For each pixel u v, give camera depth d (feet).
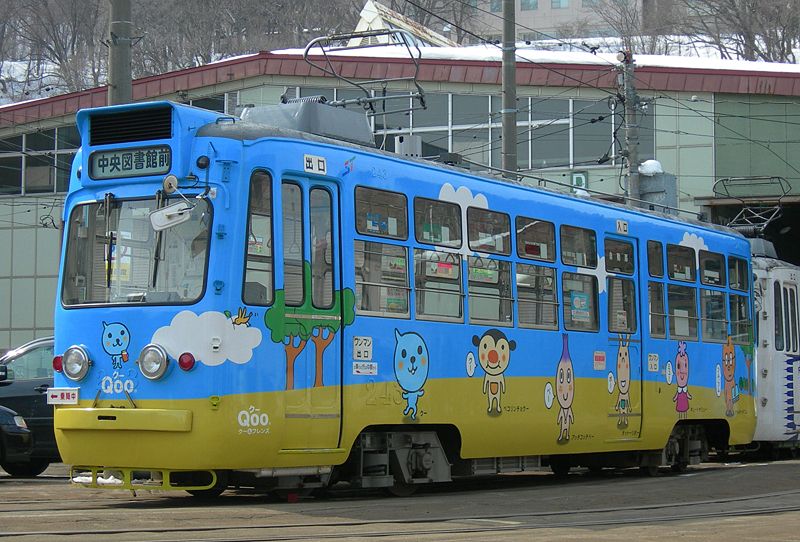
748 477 60.03
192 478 40.52
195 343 38.58
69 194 42.09
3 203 139.13
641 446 59.06
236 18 248.32
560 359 53.21
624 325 58.03
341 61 127.34
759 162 123.24
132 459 39.04
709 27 234.99
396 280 44.91
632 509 44.01
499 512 41.32
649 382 59.57
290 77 128.98
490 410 48.96
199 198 39.52
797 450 87.61
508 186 51.42
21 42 265.54
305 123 45.27
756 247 79.71
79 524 33.91
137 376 39.17
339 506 40.91
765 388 75.87
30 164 139.03
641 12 257.96
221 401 38.42
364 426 43.11
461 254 48.08
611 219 57.72
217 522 35.19
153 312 39.24
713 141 123.44
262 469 39.70
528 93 126.21
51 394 40.60
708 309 65.51
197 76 131.03
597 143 124.06
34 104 137.28
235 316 38.96
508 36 75.25
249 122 41.14
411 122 127.13
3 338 138.62
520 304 51.11
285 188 41.09
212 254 38.99
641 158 125.08
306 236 41.52
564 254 54.13
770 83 122.01
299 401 40.70
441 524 36.35
